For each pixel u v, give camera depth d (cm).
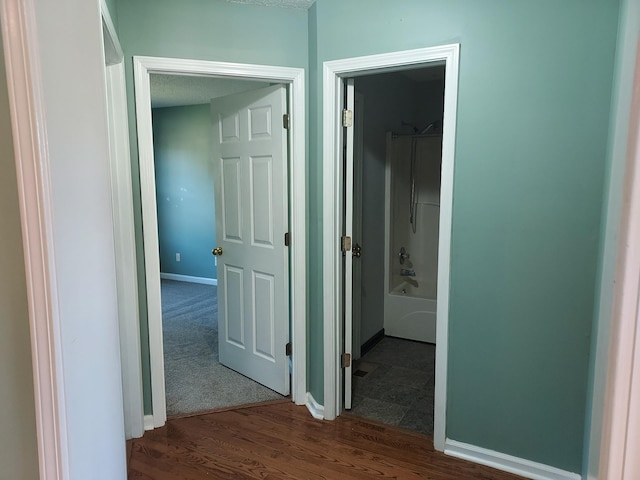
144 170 246
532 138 203
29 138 95
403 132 441
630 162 77
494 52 206
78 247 111
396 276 445
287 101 277
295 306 283
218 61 250
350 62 238
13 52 93
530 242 209
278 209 287
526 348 216
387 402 296
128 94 239
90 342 118
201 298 560
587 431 200
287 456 239
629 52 153
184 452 242
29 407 107
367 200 377
